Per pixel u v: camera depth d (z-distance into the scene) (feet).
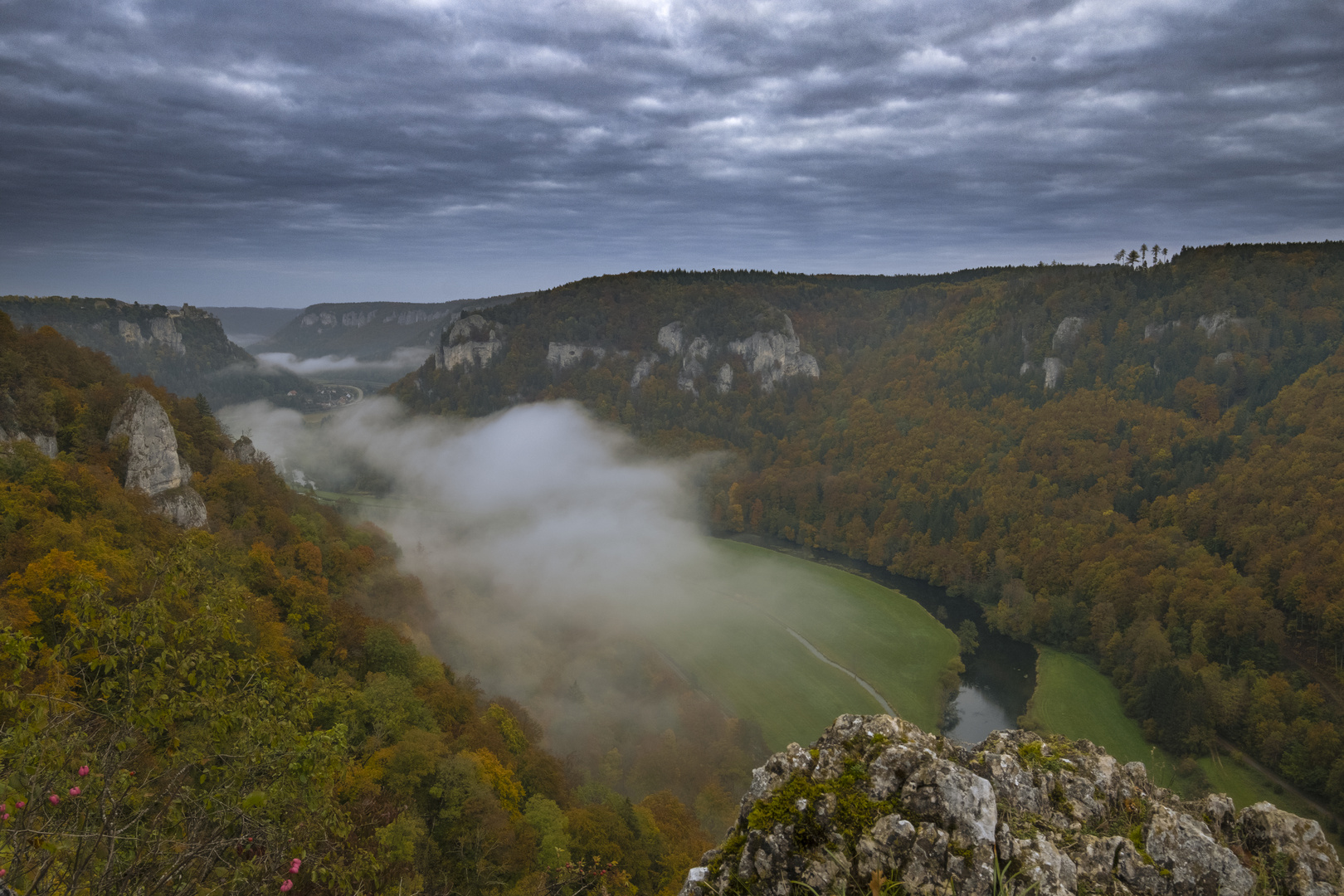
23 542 198.80
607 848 172.96
